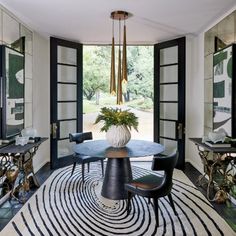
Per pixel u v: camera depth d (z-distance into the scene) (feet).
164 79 17.51
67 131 17.56
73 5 11.07
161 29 14.78
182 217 9.64
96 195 11.98
